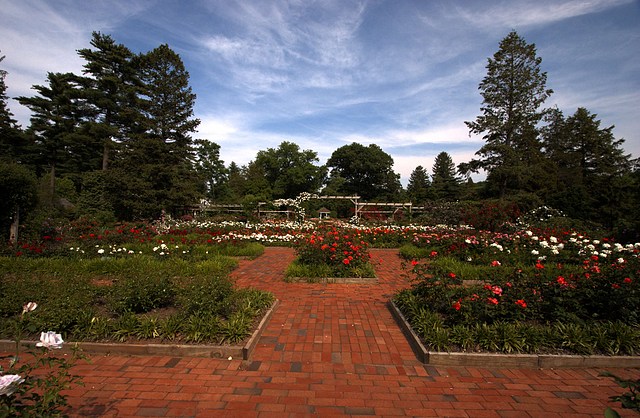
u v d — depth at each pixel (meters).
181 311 3.98
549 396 2.75
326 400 2.65
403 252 9.73
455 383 2.93
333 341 3.78
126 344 3.43
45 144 27.70
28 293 4.32
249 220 17.56
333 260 6.92
